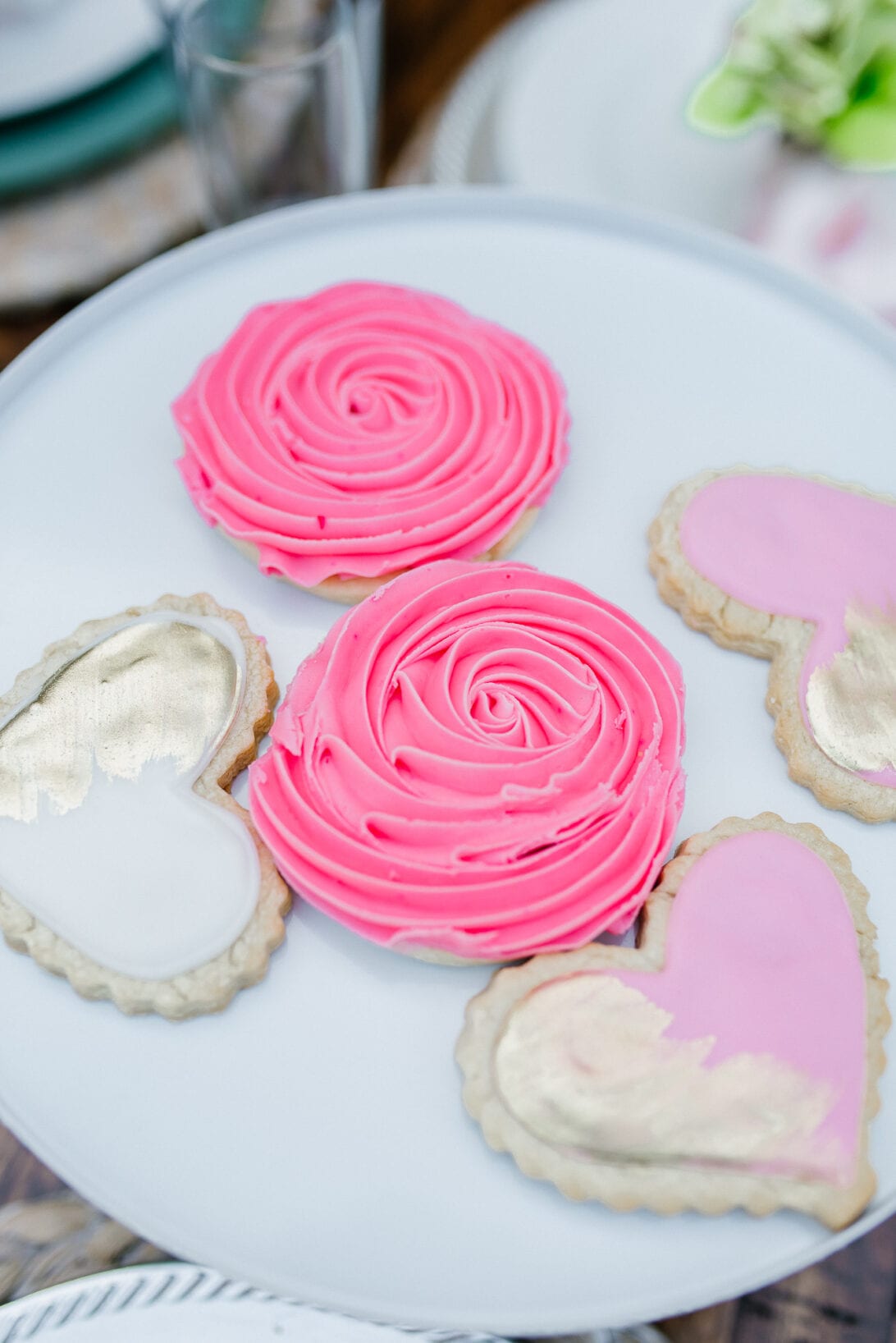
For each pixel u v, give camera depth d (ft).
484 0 1.92
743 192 1.55
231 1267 1.06
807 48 1.53
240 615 1.25
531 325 1.38
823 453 1.33
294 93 1.59
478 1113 1.09
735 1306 1.30
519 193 1.42
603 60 1.62
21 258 1.64
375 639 1.19
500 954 1.13
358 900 1.13
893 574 1.25
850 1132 1.08
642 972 1.12
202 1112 1.10
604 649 1.20
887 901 1.17
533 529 1.30
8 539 1.28
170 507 1.30
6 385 1.33
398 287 1.35
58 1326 1.17
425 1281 1.06
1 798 1.17
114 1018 1.13
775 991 1.12
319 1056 1.12
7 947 1.15
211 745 1.19
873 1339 1.28
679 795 1.17
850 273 1.50
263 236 1.41
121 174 1.71
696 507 1.28
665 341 1.38
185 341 1.37
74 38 1.68
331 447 1.28
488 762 1.15
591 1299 1.05
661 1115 1.08
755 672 1.25
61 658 1.22
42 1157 1.08
